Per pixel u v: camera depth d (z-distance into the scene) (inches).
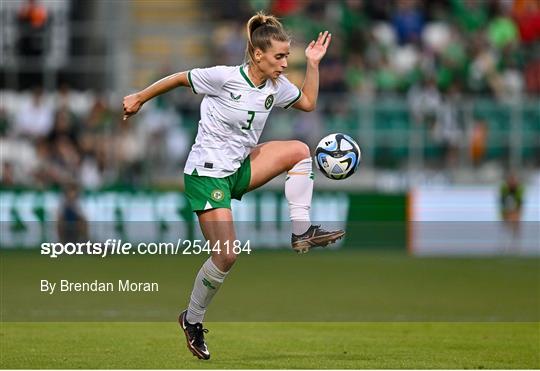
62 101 2925.7
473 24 3474.4
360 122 2982.3
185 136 2952.8
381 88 3184.1
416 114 2989.7
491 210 2859.3
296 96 1122.7
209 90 1079.0
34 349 1217.4
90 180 2874.0
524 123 3046.3
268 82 1090.1
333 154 1143.6
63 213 2699.3
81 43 3186.5
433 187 2856.8
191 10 3462.1
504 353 1222.9
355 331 1432.1
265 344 1290.6
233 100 1073.5
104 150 2896.2
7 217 2709.2
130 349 1226.0
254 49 1064.2
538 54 3400.6
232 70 1074.1
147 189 2723.9
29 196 2711.6
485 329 1461.6
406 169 2974.9
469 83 3208.7
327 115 2965.1
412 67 3223.4
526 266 2486.5
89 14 3282.5
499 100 3083.2
